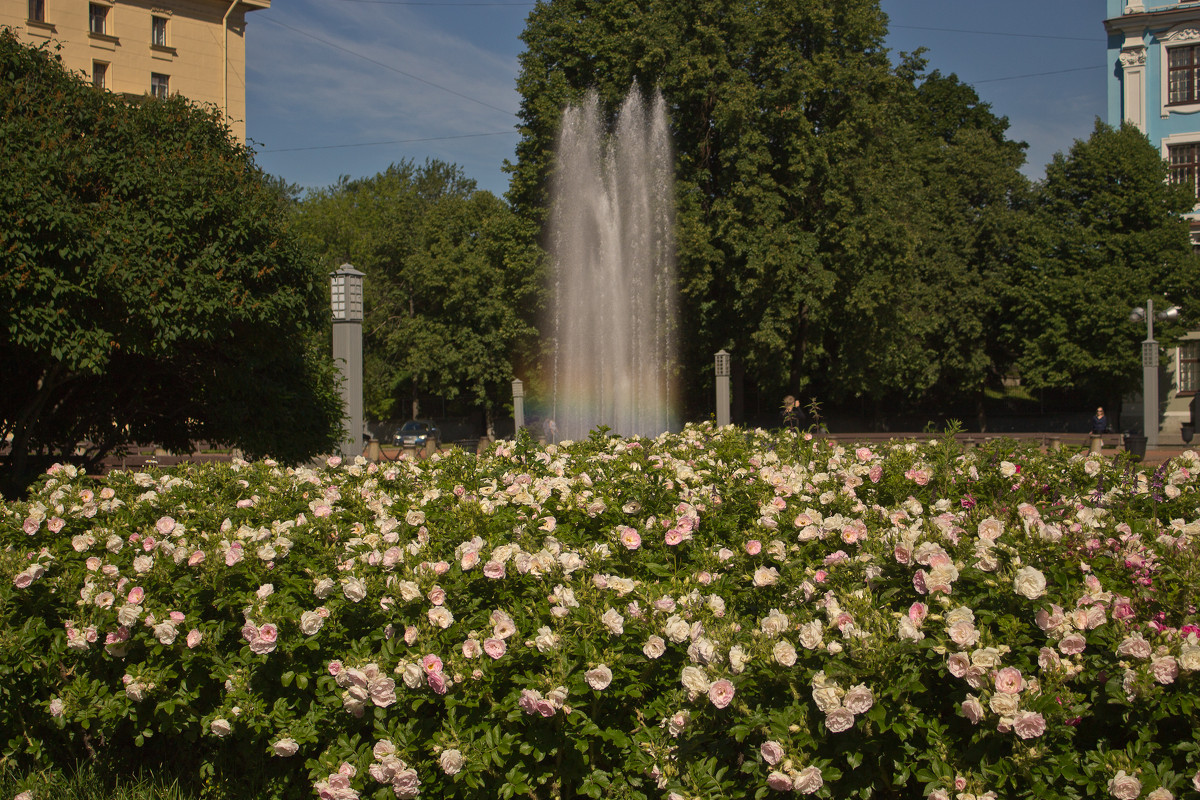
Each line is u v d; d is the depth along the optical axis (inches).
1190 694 83.9
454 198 1852.9
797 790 83.0
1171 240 1104.2
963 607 90.6
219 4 1298.0
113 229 329.1
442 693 101.8
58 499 179.6
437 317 1555.1
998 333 1242.6
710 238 989.8
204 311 339.3
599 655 103.1
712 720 94.9
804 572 123.8
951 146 1321.4
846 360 1056.8
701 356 1071.0
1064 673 86.5
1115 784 78.6
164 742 138.8
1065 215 1171.3
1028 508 124.6
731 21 976.9
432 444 664.4
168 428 456.4
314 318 426.9
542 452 228.5
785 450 226.7
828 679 86.6
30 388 402.9
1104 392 1155.9
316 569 132.3
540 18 1073.5
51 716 136.6
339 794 101.9
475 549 126.6
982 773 83.4
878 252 970.1
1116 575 112.4
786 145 946.7
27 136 327.3
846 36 986.1
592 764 103.9
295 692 121.1
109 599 134.3
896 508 157.8
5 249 300.0
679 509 150.9
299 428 448.5
